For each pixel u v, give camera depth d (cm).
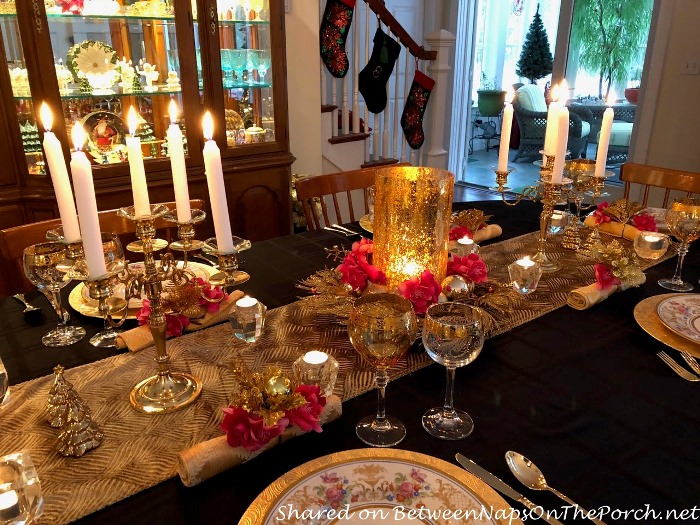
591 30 393
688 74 334
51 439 75
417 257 106
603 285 117
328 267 139
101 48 229
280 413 70
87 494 66
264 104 275
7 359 96
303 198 185
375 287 105
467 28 492
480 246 153
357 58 336
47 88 214
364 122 366
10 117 215
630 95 379
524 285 110
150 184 241
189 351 98
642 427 78
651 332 102
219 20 248
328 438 76
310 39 309
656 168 194
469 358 74
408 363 95
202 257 145
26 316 112
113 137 237
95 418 79
